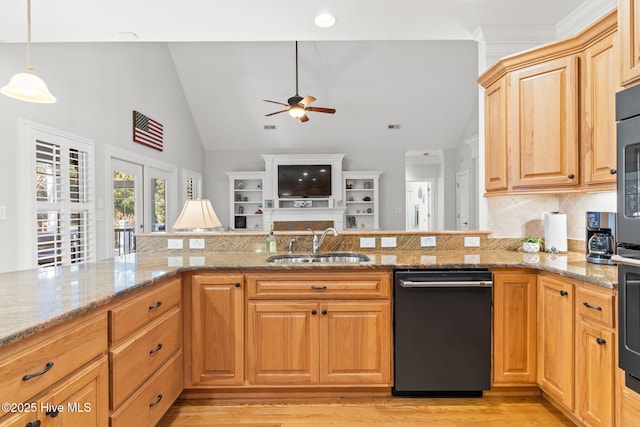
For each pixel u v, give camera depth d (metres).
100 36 2.82
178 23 2.64
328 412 2.05
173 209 6.11
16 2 2.30
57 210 3.21
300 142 8.03
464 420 1.97
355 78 6.49
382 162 8.26
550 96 2.19
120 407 1.45
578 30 2.56
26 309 1.17
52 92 3.21
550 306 1.98
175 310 2.00
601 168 1.95
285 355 2.12
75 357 1.20
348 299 2.12
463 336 2.11
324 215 7.85
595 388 1.64
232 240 2.75
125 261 2.29
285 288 2.11
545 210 2.73
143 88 5.00
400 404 2.12
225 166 8.22
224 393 2.21
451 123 7.53
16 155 2.82
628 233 1.38
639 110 1.32
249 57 6.09
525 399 2.17
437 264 2.11
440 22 2.66
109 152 4.09
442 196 8.38
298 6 2.43
